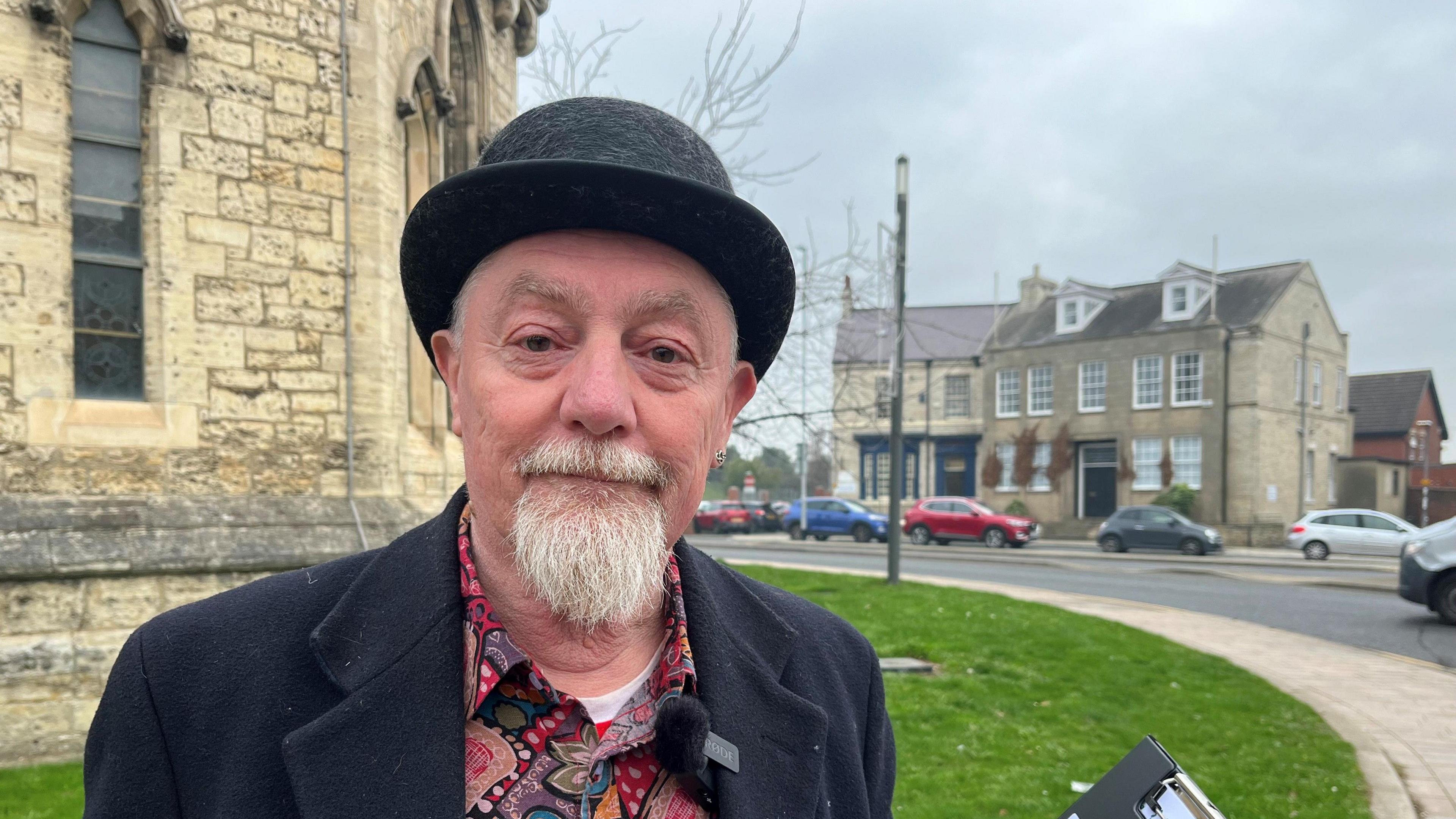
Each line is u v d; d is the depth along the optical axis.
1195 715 5.74
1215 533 20.39
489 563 1.04
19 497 4.71
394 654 0.97
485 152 1.05
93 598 4.74
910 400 32.91
